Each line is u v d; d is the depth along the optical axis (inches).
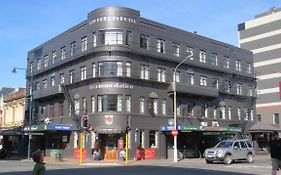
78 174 881.5
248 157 1373.0
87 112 1736.0
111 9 1721.2
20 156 2183.8
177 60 1910.7
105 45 1694.1
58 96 1983.3
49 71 2132.1
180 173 906.1
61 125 1796.3
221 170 1010.1
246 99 2345.0
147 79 1759.4
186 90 1875.0
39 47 2274.9
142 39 1780.3
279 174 871.7
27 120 2311.8
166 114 1827.0
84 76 1809.8
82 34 1840.6
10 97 2679.6
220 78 2167.8
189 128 1782.7
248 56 2428.6
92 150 1676.9
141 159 1676.9
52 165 1326.3
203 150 1998.0
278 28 3038.9
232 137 2181.3
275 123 2960.1
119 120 1649.9
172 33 1919.3
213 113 2089.1
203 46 2082.9
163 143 1785.2
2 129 2645.2
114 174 879.1
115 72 1685.5
